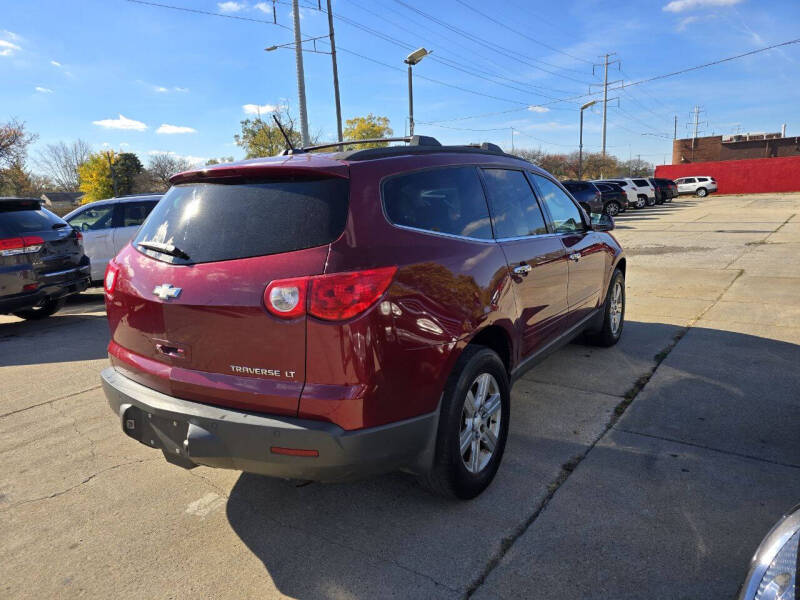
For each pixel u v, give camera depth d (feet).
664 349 16.19
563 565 7.32
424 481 8.59
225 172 8.03
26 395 14.74
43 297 22.11
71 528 8.70
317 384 6.95
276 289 6.93
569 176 225.35
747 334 17.33
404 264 7.48
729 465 9.63
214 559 7.82
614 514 8.38
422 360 7.59
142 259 8.42
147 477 10.23
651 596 6.71
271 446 7.02
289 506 9.09
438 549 7.79
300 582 7.27
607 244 15.52
